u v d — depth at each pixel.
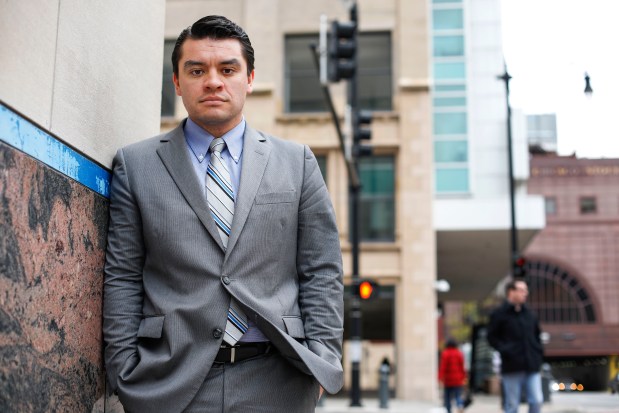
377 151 23.73
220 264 2.59
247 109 23.50
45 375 2.27
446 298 40.56
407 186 23.34
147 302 2.65
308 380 2.73
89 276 2.62
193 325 2.53
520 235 24.03
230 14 23.22
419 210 23.20
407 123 23.56
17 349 2.10
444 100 25.41
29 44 2.21
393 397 22.62
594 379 24.66
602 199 69.06
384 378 17.59
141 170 2.74
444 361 15.51
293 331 2.65
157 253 2.62
